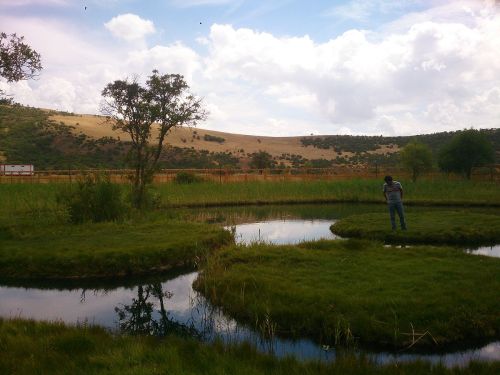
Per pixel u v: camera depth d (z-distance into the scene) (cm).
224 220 2258
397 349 750
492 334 789
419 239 1570
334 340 785
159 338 812
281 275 1063
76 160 7119
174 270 1308
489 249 1451
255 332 841
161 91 2098
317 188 3484
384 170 5178
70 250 1341
